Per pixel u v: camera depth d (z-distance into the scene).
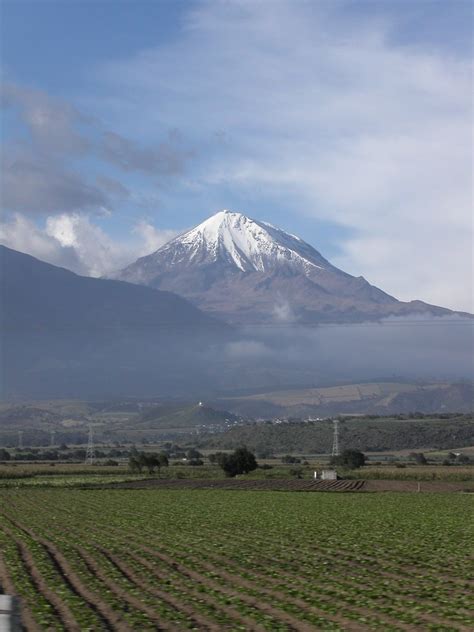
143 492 116.19
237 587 34.88
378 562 43.59
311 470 165.75
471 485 131.75
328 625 27.36
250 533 59.97
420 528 64.75
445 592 33.75
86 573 38.69
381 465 181.50
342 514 79.62
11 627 18.06
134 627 27.20
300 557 45.50
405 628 27.11
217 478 151.50
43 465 194.50
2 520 71.62
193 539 55.41
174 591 33.91
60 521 70.56
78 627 27.19
